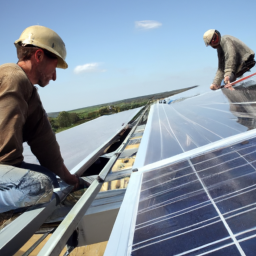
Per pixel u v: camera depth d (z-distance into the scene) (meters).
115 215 1.17
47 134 1.45
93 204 1.23
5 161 1.11
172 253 0.67
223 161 1.10
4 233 0.96
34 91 1.29
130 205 1.01
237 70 2.94
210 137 1.52
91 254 1.11
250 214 0.70
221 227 0.70
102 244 1.16
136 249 0.72
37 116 1.37
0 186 1.04
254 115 1.60
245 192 0.81
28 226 1.00
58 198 1.29
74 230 1.09
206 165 1.13
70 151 2.95
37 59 1.30
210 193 0.88
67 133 4.36
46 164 1.50
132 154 2.02
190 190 0.96
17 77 1.13
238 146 1.20
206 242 0.66
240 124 1.56
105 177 1.57
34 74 1.33
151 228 0.81
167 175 1.18
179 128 2.04
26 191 1.08
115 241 0.80
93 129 4.26
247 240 0.62
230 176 0.95
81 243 1.15
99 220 1.17
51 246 0.86
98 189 1.40
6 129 1.07
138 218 0.89
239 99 2.13
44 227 1.22
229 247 0.62
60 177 1.54
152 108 4.22
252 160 1.00
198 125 1.90
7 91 1.08
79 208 1.14
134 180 1.26
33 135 1.41
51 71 1.39
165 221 0.81
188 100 3.64
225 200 0.81
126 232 0.83
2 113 1.07
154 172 1.29
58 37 1.36
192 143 1.56
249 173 0.91
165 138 1.88
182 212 0.84
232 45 2.81
